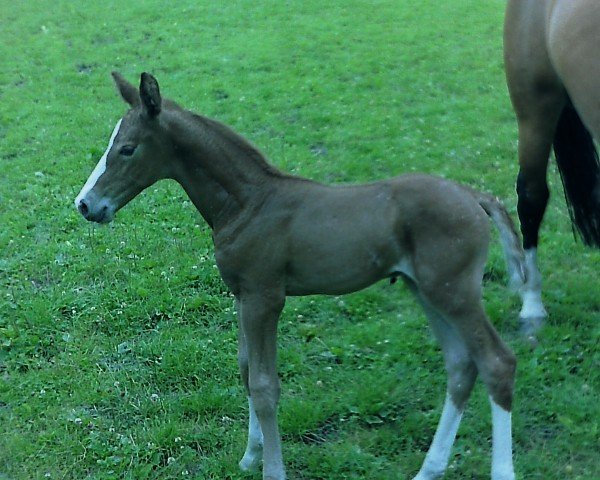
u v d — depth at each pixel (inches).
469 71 292.4
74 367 150.7
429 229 110.5
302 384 144.2
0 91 294.2
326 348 153.6
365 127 247.6
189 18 370.0
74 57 327.3
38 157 237.5
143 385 146.3
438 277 110.9
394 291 169.3
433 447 119.2
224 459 128.6
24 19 379.6
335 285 115.3
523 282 113.3
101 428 136.4
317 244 112.5
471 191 114.8
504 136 236.4
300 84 285.3
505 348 113.2
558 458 126.0
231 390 143.3
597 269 173.2
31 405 141.7
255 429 124.8
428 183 111.8
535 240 159.8
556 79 148.7
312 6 380.2
